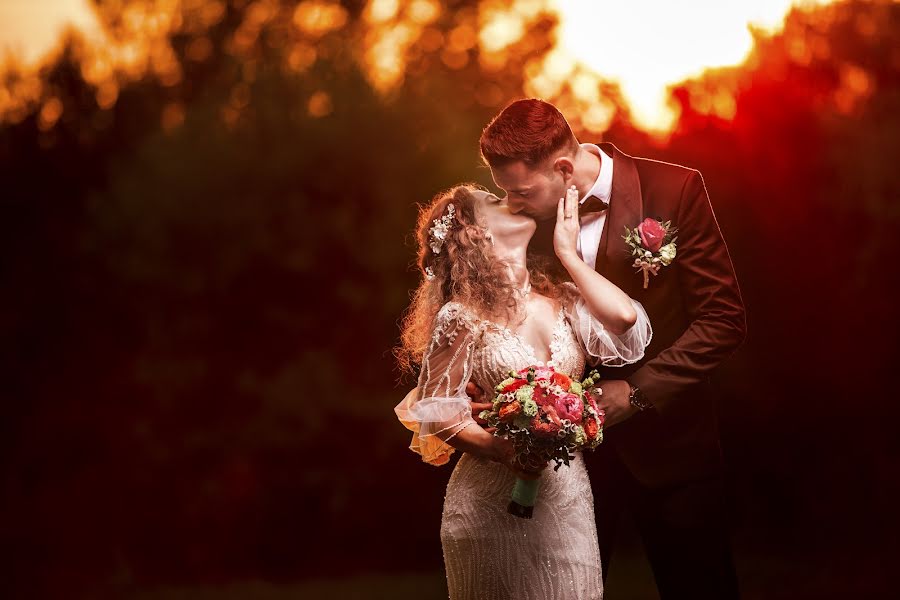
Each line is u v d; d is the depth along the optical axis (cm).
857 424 2131
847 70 2097
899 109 2048
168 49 2991
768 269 2120
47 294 2828
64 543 2584
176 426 2773
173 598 1953
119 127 2939
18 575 2380
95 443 2772
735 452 2183
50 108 2936
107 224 2744
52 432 2781
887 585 1745
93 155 2923
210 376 2761
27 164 2898
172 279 2759
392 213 2717
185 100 2967
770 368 2147
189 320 2772
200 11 2997
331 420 2739
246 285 2759
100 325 2800
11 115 2923
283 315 2747
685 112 2152
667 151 2159
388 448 2700
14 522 2658
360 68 2803
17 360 2800
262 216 2727
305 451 2739
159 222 2731
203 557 2552
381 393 2727
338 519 2661
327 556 2619
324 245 2731
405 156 2722
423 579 2194
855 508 2125
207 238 2736
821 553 2091
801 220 2095
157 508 2714
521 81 2886
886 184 2034
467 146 2731
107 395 2795
